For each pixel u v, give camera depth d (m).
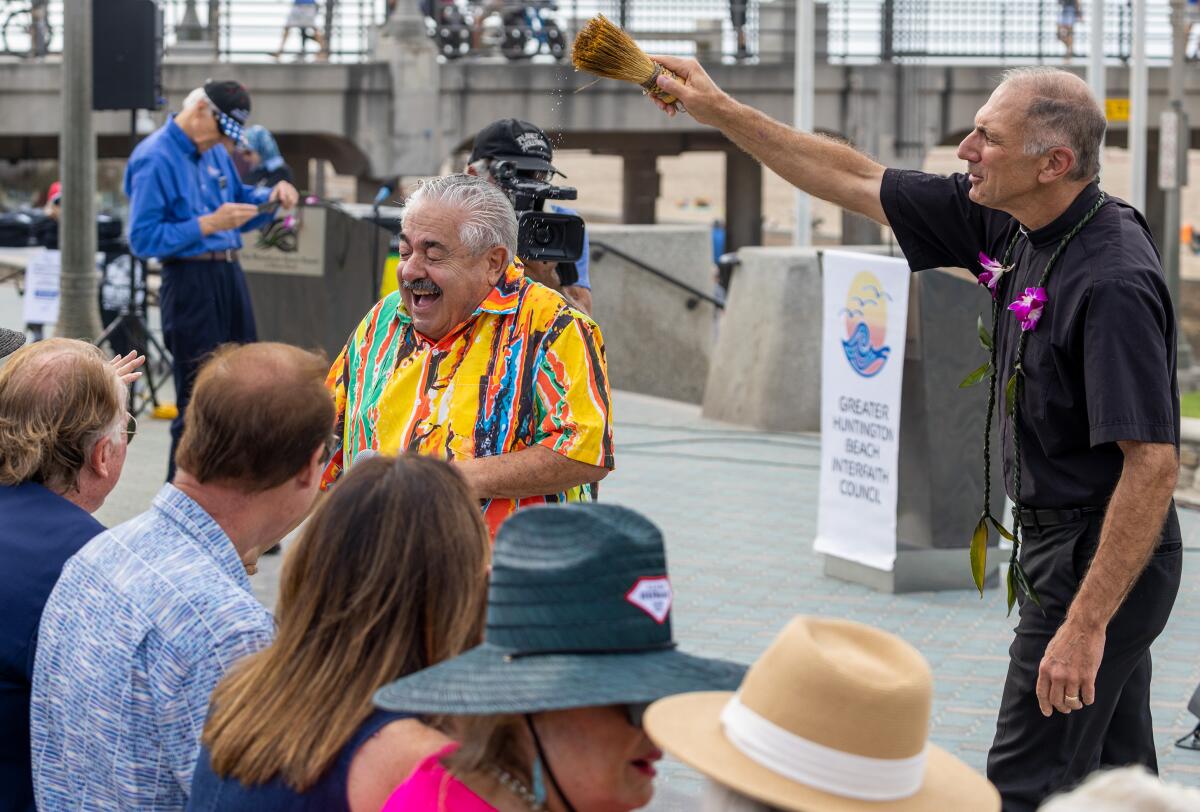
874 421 6.70
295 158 25.22
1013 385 3.39
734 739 1.82
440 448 3.54
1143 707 3.58
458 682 1.91
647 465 9.73
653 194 27.53
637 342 13.77
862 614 6.44
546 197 4.63
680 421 11.51
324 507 2.17
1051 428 3.34
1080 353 3.26
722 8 24.69
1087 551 3.34
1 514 2.86
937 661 5.82
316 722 2.09
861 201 3.81
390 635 2.12
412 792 2.01
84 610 2.49
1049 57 24.94
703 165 66.38
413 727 2.09
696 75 3.90
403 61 23.11
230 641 2.40
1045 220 3.33
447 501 2.16
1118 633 3.38
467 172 4.82
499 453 3.54
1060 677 3.22
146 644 2.42
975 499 6.77
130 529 2.55
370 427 3.64
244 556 2.64
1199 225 45.38
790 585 6.89
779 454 10.17
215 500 2.54
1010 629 6.24
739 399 11.38
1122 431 3.13
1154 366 3.16
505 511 3.57
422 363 3.59
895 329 6.53
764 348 11.19
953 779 1.87
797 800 1.75
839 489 6.95
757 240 27.42
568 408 3.52
